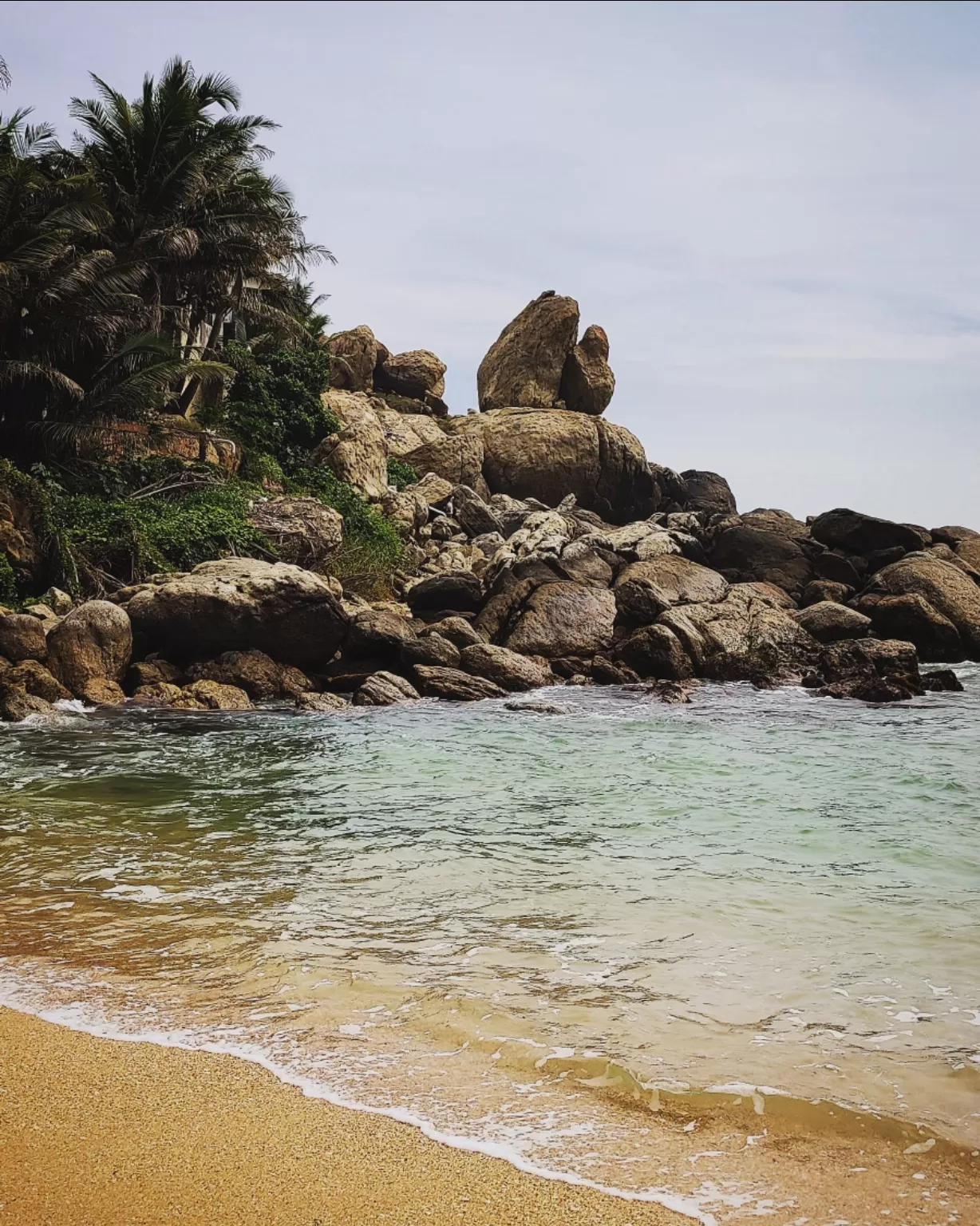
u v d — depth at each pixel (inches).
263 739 605.6
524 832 388.8
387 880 327.0
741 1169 166.6
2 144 1150.3
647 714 729.0
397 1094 188.9
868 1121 181.3
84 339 1176.8
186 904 302.4
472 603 1108.5
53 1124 176.9
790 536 1366.9
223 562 891.4
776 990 238.8
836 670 927.0
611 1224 150.6
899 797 453.1
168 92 1353.3
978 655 1131.3
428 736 622.2
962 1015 225.5
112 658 772.0
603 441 2128.4
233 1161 165.8
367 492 1630.2
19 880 325.1
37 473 1128.8
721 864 345.7
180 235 1332.4
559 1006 229.1
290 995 234.7
